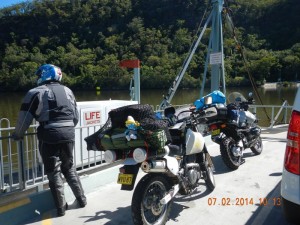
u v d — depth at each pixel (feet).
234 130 17.39
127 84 217.36
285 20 310.65
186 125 12.81
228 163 16.96
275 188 14.61
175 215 11.99
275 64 258.37
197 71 198.49
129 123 10.16
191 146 12.27
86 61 240.73
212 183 14.06
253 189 14.53
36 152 14.49
